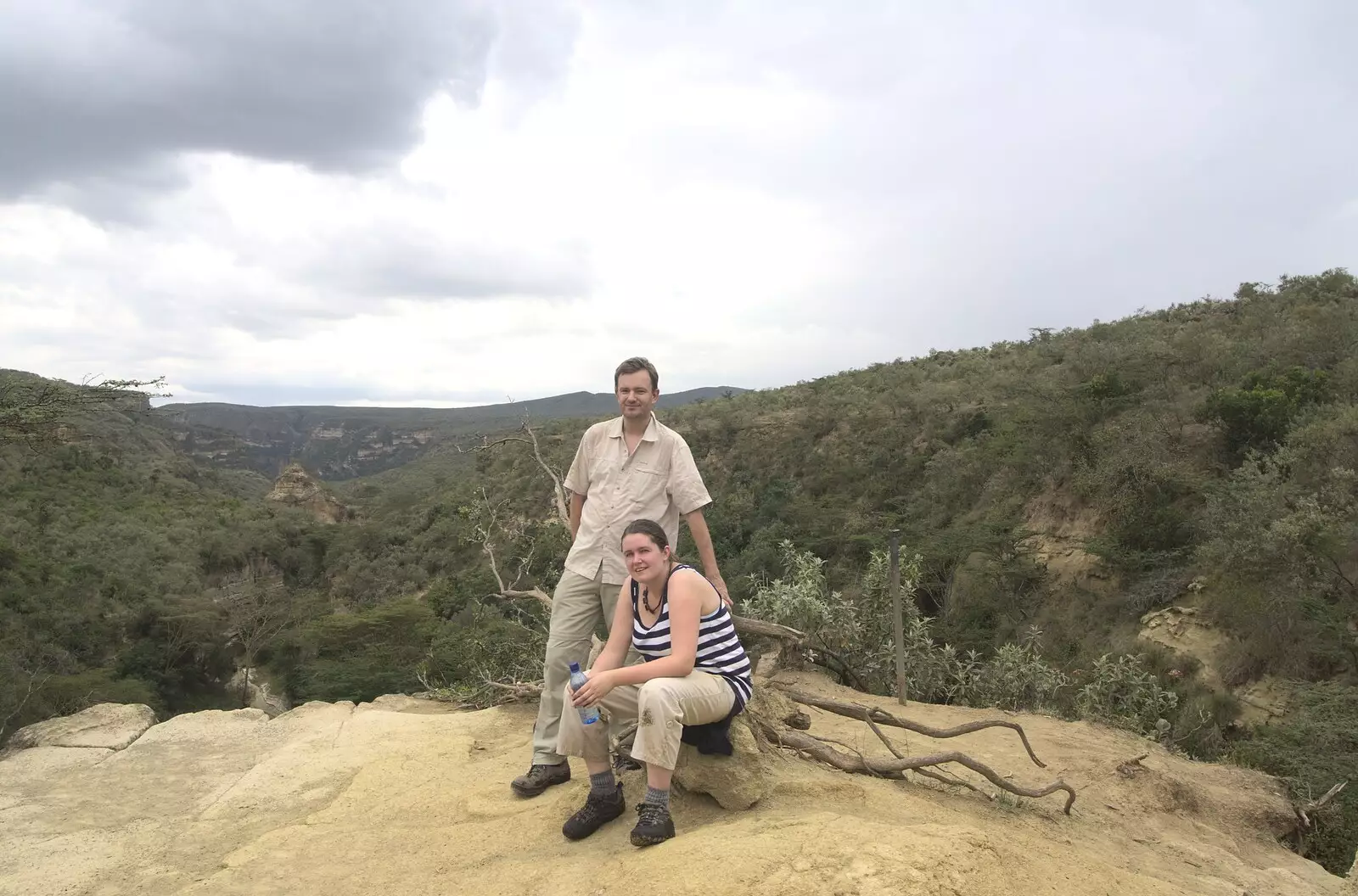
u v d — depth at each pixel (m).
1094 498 20.48
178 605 33.97
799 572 8.23
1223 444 19.27
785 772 3.62
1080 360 27.50
